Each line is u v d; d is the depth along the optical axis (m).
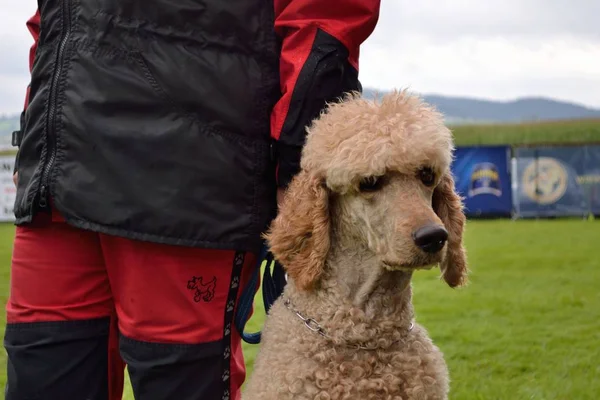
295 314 2.33
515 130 33.50
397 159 2.11
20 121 2.56
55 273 2.34
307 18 2.28
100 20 2.18
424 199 2.16
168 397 2.29
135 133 2.15
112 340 2.46
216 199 2.22
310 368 2.20
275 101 2.35
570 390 3.99
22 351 2.34
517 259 9.71
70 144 2.18
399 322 2.26
